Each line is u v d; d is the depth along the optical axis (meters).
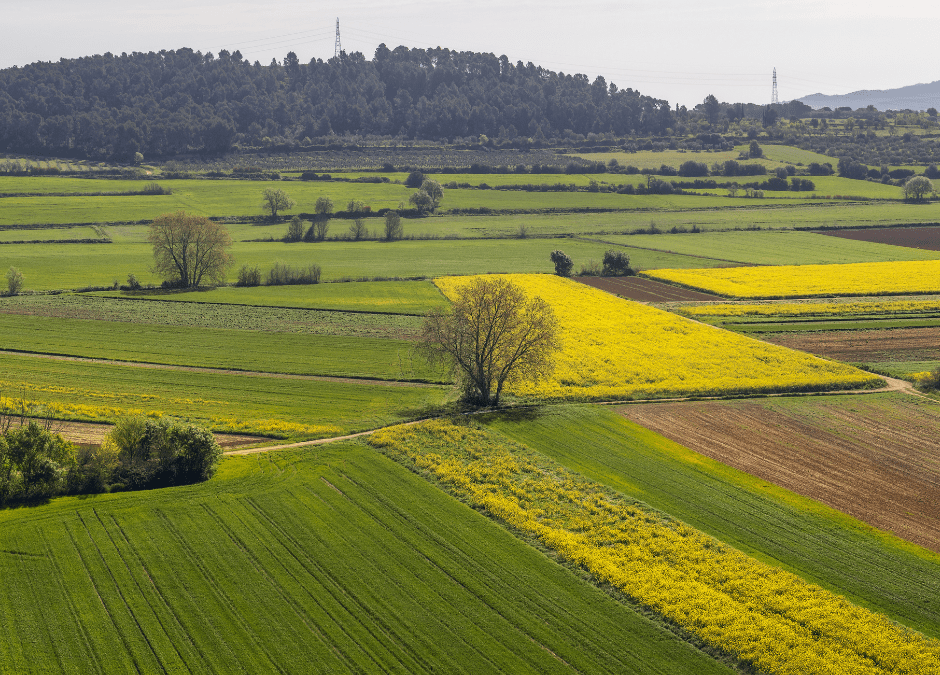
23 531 42.38
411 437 57.19
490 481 49.72
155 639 33.88
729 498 47.66
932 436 58.38
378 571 39.06
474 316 65.31
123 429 50.34
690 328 90.25
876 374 75.06
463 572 38.94
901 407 65.06
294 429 59.22
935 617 35.44
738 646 33.09
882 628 34.22
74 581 37.94
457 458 53.59
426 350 67.19
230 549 40.97
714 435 58.50
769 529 43.69
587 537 42.53
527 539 42.31
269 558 40.09
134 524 43.41
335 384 71.62
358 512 45.12
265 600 36.62
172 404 64.81
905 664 31.78
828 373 73.38
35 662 32.34
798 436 58.34
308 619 35.34
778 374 73.25
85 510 44.97
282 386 70.75
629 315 96.25
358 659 32.66
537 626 34.81
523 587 37.75
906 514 45.72
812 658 32.25
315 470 51.09
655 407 65.00
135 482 48.56
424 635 34.22
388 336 88.12
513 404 65.56
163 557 40.09
